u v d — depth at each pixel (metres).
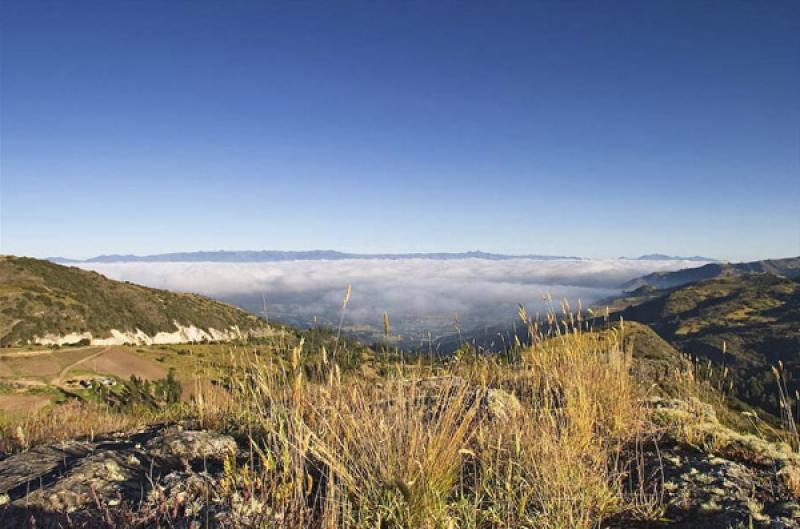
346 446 3.21
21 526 2.53
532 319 5.73
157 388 20.89
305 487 3.07
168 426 5.33
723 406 5.50
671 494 3.43
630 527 3.07
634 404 5.20
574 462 3.50
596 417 4.75
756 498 3.29
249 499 2.78
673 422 4.92
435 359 4.56
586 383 4.99
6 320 82.69
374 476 3.13
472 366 5.39
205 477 3.24
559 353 5.47
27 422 6.76
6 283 98.88
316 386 3.46
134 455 3.81
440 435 3.26
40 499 2.85
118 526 2.53
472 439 3.87
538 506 3.21
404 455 3.16
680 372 6.06
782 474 3.61
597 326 5.86
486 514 3.00
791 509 3.06
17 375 54.38
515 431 3.69
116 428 6.18
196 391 5.11
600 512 3.19
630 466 4.02
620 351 5.60
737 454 4.17
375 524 2.76
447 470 3.23
